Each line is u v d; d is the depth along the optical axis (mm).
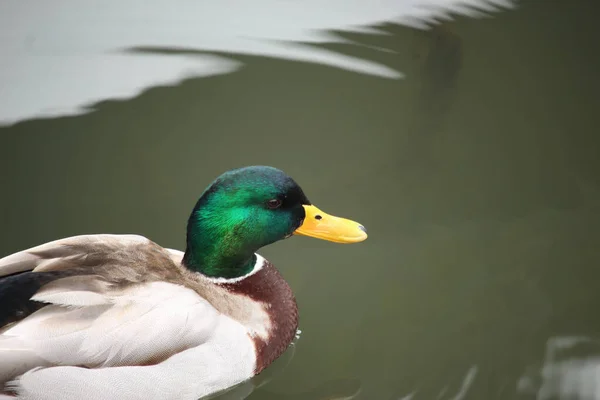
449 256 10641
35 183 11227
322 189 11461
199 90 13164
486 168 12000
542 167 12023
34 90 12820
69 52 13719
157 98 12914
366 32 14531
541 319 9734
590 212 11297
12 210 10773
